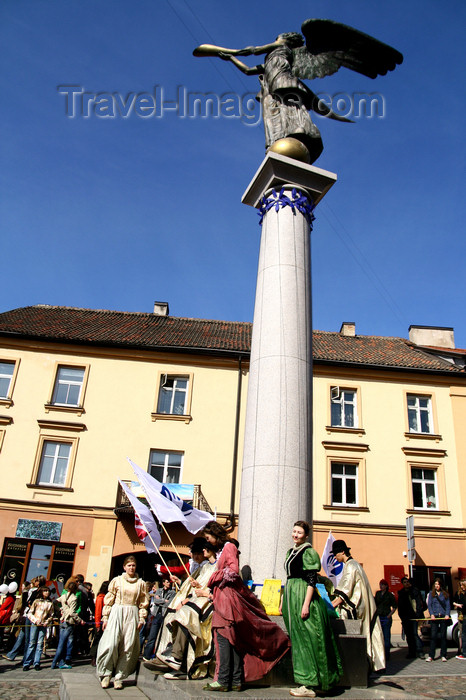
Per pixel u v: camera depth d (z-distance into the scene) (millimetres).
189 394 22734
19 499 20656
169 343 23797
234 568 4984
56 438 21672
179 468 21797
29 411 22000
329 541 11086
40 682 8047
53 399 22438
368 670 6070
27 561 20094
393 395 23859
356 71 11023
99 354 23141
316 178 9258
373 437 23000
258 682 5059
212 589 5219
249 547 6770
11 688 7254
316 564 5203
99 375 22797
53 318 26281
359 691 5180
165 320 28406
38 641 9852
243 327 28547
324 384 23797
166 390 23062
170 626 5715
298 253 8562
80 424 21781
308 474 7207
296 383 7625
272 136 9727
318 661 4953
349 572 6465
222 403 22703
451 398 24078
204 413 22469
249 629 4984
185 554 20156
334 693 4984
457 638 13820
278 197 8992
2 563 19984
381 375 24109
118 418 22172
